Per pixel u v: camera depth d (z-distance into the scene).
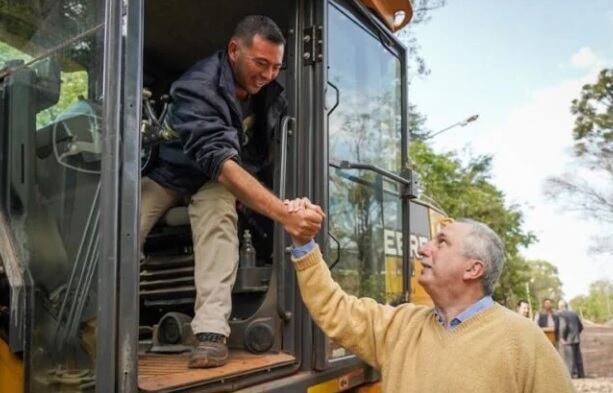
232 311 2.58
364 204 2.96
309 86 2.57
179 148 2.43
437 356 2.10
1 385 1.87
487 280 2.17
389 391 2.19
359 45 3.00
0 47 2.10
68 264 1.74
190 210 2.42
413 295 4.35
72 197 1.76
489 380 1.99
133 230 1.64
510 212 23.53
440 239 2.26
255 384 2.17
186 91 2.25
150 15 3.18
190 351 2.38
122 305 1.60
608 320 42.91
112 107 1.64
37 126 1.94
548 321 12.70
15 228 1.94
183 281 2.83
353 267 2.81
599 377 12.75
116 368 1.57
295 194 2.53
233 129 2.25
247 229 2.81
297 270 2.29
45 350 1.76
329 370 2.49
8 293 1.91
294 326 2.43
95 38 1.73
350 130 2.86
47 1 1.94
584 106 32.06
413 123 19.67
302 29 2.62
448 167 20.36
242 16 3.19
